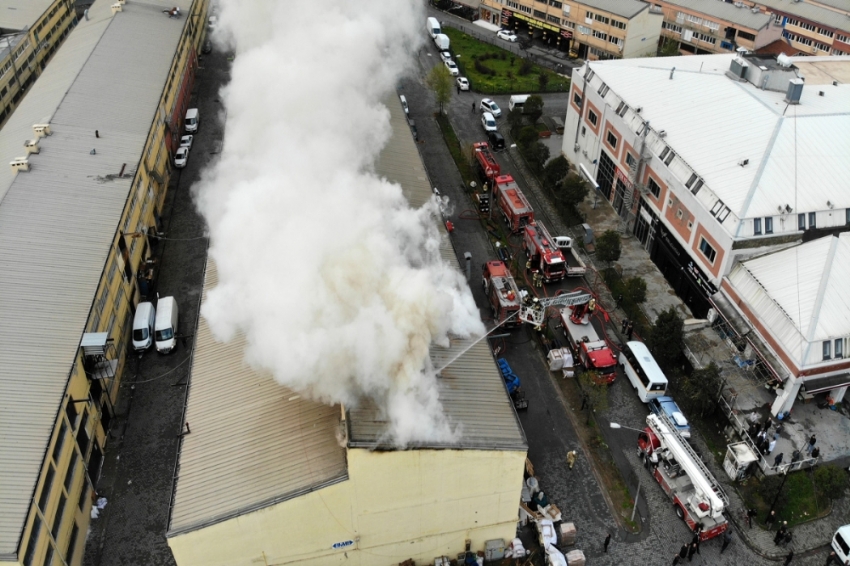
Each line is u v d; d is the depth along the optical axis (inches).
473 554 1203.9
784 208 1549.0
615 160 2065.7
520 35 3469.5
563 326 1681.8
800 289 1454.2
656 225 1878.7
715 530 1237.1
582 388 1555.1
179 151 2310.5
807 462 1360.7
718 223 1583.4
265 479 1067.3
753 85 1892.2
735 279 1569.9
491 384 1218.0
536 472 1376.7
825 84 1959.9
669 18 3245.6
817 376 1381.6
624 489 1346.0
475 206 2165.4
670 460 1333.7
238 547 1069.1
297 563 1129.4
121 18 2498.8
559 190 2149.4
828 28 2942.9
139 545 1232.8
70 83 2050.9
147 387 1545.3
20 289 1376.7
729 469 1363.2
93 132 1871.3
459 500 1122.0
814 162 1640.0
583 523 1284.4
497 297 1680.6
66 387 1221.1
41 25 2751.0
